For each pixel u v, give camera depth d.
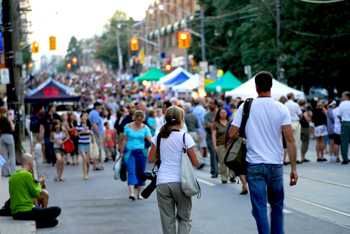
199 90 63.12
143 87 124.25
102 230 17.69
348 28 67.31
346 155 34.94
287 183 26.98
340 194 23.45
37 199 19.41
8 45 40.56
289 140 12.79
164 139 13.41
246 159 12.92
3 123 31.89
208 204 22.14
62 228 18.11
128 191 26.84
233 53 103.31
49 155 41.50
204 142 38.66
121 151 24.05
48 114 41.25
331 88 74.38
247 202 22.48
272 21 72.06
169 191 13.28
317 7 68.19
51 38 67.94
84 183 30.22
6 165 32.16
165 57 188.88
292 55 69.31
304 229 16.94
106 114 45.31
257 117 12.77
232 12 103.50
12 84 40.19
